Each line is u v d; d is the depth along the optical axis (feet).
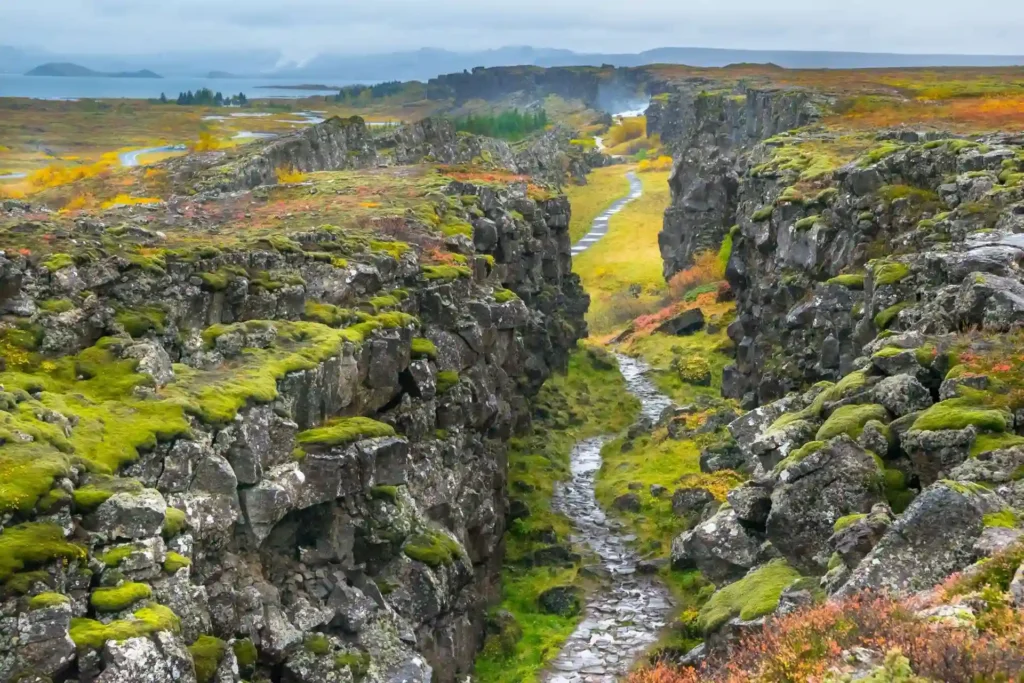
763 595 83.46
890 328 117.08
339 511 85.15
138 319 85.76
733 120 452.76
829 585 73.15
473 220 177.37
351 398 98.22
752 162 265.75
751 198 237.04
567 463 193.06
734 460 163.12
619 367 265.75
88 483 64.69
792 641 60.59
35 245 88.74
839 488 85.15
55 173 217.97
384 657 79.41
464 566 98.22
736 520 97.14
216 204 175.63
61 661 54.34
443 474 109.29
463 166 253.24
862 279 146.72
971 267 109.91
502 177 234.58
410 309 119.34
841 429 90.89
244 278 98.07
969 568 62.39
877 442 87.45
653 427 205.26
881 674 49.83
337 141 271.90
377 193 184.85
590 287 392.88
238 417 77.82
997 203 137.39
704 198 347.56
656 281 384.88
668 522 152.97
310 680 73.05
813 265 171.73
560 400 225.15
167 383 80.84
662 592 131.03
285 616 73.77
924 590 64.75
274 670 72.90
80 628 56.65
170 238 112.47
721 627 83.97
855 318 137.49
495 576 134.21
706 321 283.59
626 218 503.61
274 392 82.99
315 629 77.71
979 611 56.75
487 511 126.31
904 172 167.73
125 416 73.05
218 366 87.66
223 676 62.95
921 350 97.04
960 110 313.53
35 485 59.77
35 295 81.05
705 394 238.68
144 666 56.34
